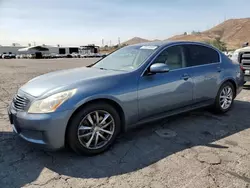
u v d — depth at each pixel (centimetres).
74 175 279
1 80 1046
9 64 2444
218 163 300
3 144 360
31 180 270
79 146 312
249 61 718
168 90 387
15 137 385
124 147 350
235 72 511
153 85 368
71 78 342
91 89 314
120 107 340
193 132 405
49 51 7350
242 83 539
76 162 308
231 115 495
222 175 274
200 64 446
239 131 408
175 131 409
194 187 253
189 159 312
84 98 305
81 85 316
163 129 418
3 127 430
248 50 723
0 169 292
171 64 404
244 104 582
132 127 363
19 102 321
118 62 418
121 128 355
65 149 343
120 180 268
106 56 472
